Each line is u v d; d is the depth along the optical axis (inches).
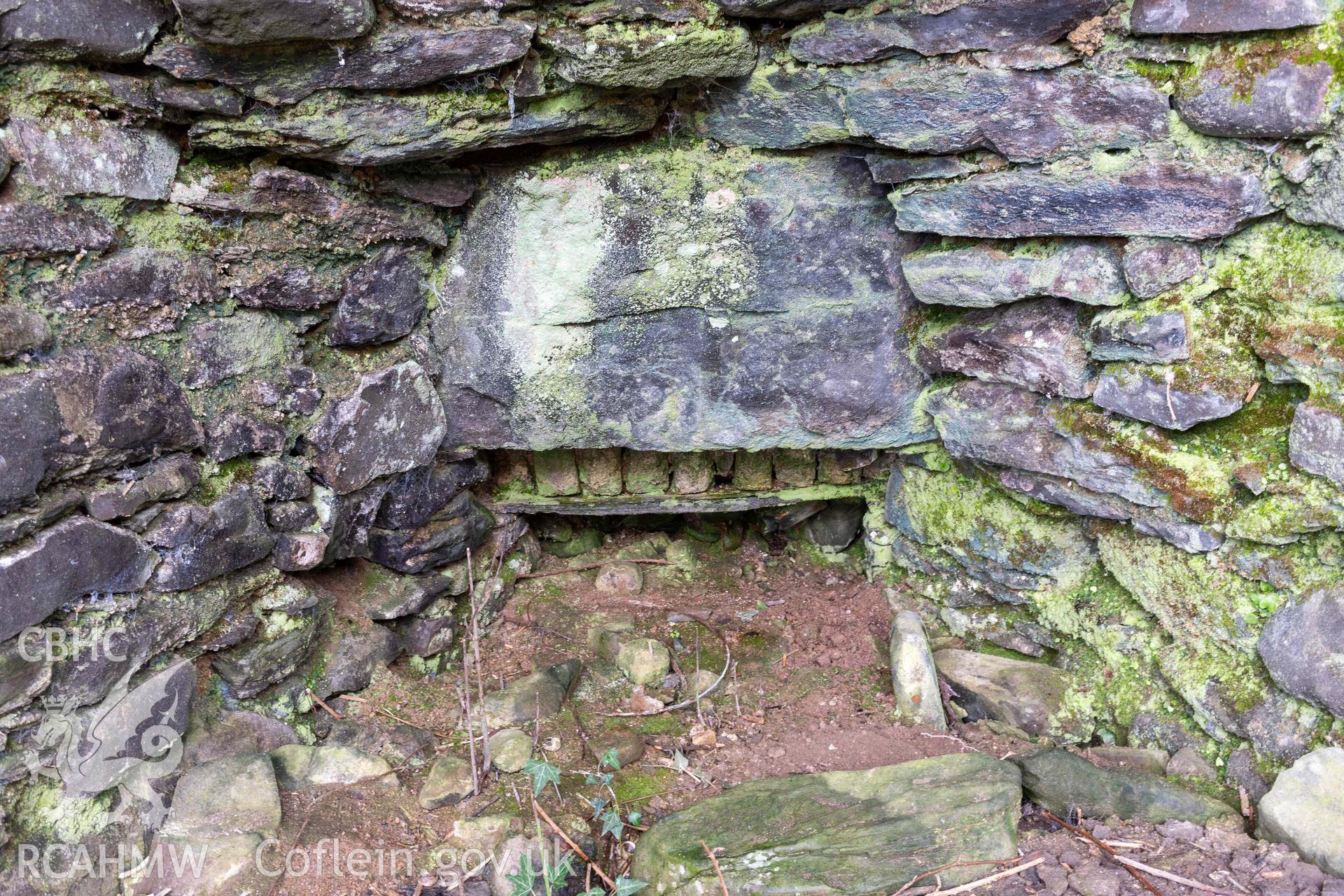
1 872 79.3
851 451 142.6
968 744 111.9
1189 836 92.4
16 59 75.8
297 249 101.3
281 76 85.8
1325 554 90.3
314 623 110.9
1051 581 122.5
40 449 78.4
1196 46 87.7
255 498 101.0
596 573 151.1
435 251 117.8
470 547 133.4
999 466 121.0
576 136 106.7
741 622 141.4
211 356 95.6
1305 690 90.2
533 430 127.1
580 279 117.0
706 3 94.4
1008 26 92.6
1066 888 87.4
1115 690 113.0
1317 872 84.6
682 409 126.7
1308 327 88.0
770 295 120.0
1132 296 100.2
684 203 114.5
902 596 144.3
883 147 108.3
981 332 113.6
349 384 111.3
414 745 110.0
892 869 89.4
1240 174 88.7
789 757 111.1
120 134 84.9
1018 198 101.2
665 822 97.4
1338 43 80.1
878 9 95.3
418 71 89.7
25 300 79.4
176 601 93.2
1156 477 100.7
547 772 95.4
